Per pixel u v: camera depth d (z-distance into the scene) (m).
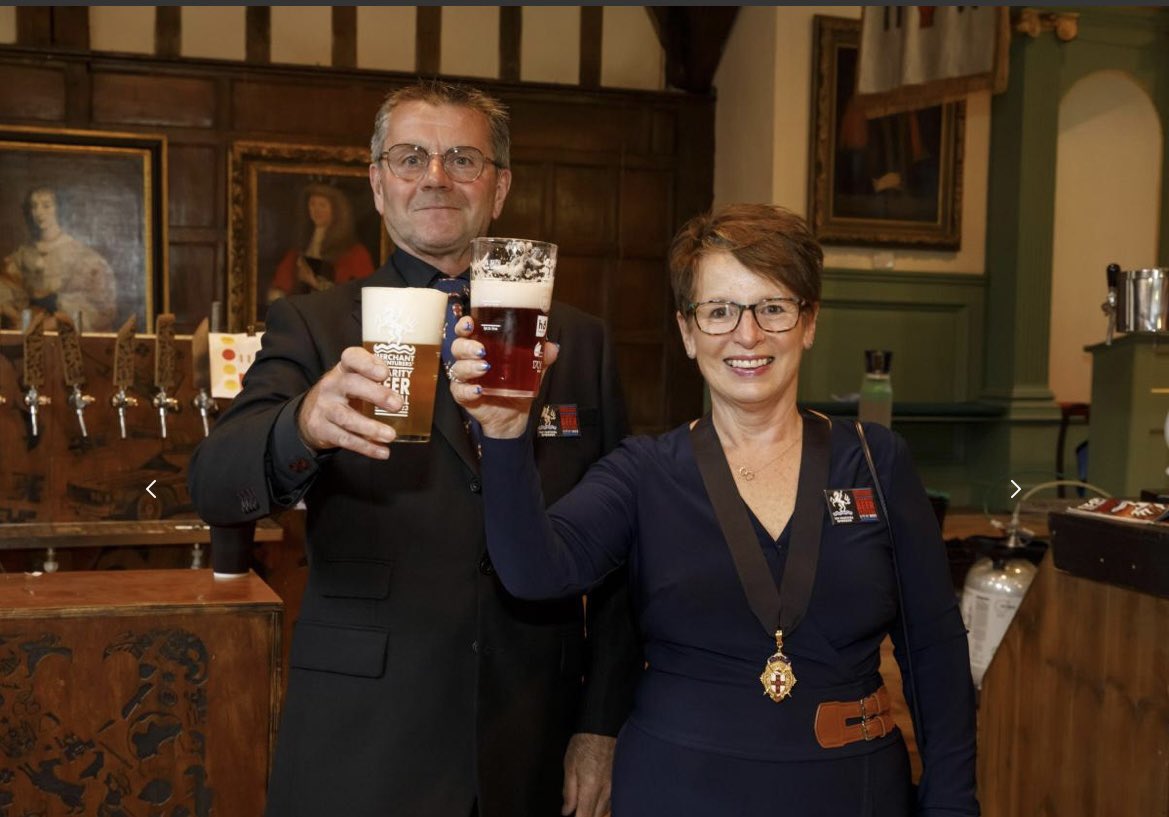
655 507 1.58
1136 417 4.87
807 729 1.48
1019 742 2.36
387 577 1.64
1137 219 7.90
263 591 2.17
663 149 8.05
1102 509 2.13
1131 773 2.05
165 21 7.19
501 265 1.28
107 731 2.03
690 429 1.65
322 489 1.67
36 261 6.96
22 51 6.89
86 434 3.06
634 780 1.53
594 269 7.99
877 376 4.29
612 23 7.97
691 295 1.59
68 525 3.00
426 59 7.64
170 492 3.14
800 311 1.57
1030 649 2.33
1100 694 2.13
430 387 1.31
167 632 2.05
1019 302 7.32
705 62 7.93
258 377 1.65
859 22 7.11
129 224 7.07
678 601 1.54
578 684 1.79
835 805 1.46
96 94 7.06
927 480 7.55
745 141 7.57
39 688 1.99
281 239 7.29
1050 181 7.31
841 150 7.21
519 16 7.80
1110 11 7.38
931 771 1.61
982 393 7.57
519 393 1.30
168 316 3.02
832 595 1.52
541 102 7.85
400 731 1.61
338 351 1.69
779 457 1.60
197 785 2.07
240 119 7.28
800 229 1.56
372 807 1.60
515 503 1.39
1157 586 1.96
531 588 1.45
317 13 7.44
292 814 1.62
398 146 1.72
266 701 2.10
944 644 1.62
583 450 1.81
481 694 1.64
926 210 7.40
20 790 1.99
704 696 1.51
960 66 6.35
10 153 6.89
